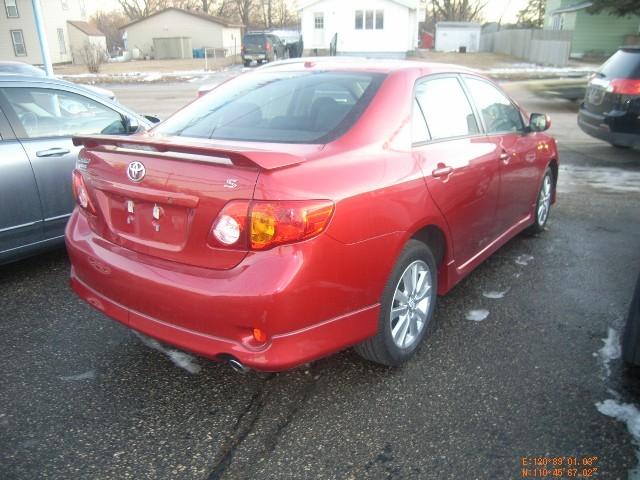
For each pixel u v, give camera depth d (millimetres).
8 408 2861
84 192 3080
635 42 31109
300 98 3273
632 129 8344
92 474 2430
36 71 10742
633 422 2734
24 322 3766
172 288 2555
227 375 3166
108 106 5156
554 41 30000
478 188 3703
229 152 2385
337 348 2691
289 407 2883
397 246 2889
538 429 2691
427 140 3344
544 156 5051
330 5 37281
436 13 68812
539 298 4102
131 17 73000
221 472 2451
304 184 2477
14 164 4262
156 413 2840
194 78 26266
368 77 3334
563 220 5977
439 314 3857
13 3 38969
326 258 2510
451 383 3062
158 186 2635
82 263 3002
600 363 3240
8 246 4320
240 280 2416
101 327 3705
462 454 2539
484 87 4301
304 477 2422
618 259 4871
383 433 2684
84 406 2889
